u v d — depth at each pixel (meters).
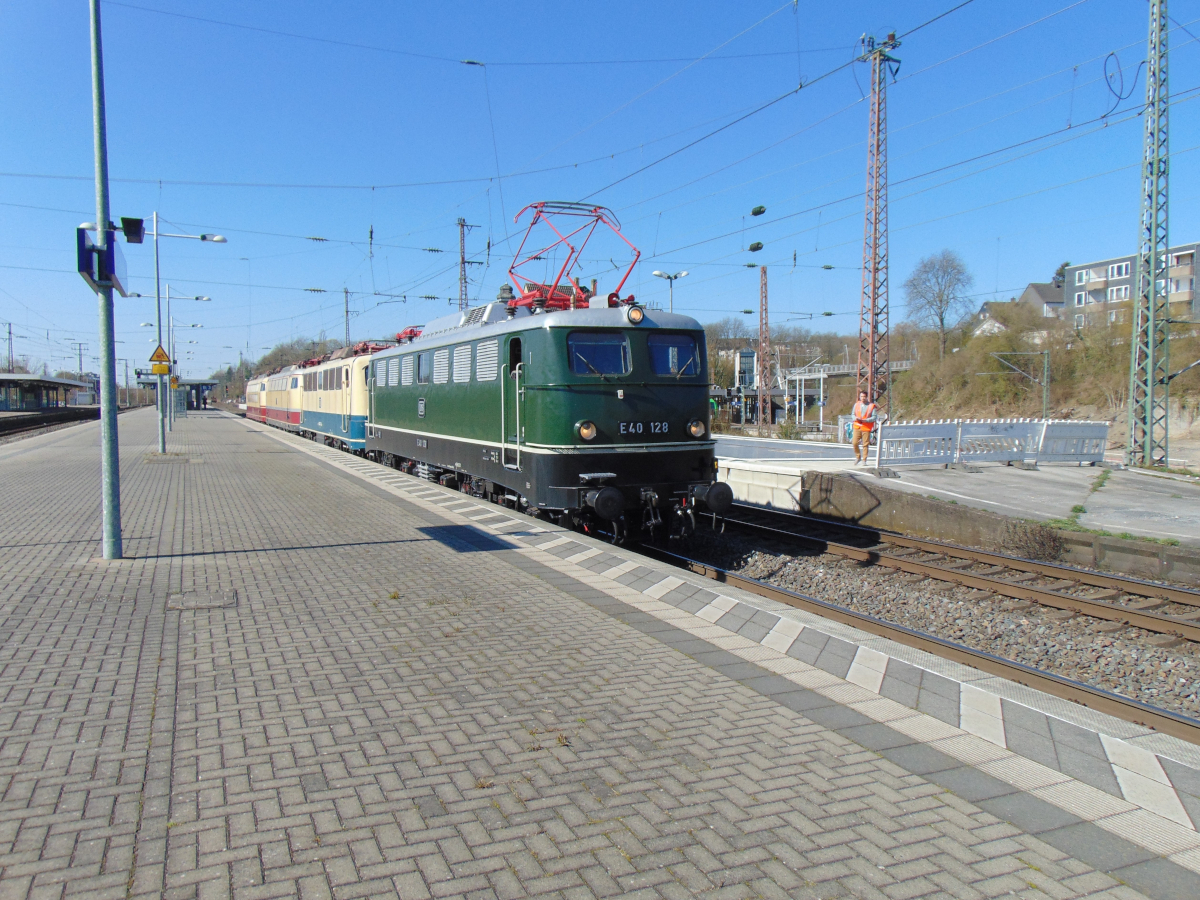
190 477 17.77
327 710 4.88
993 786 4.21
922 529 14.48
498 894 3.15
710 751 4.50
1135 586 10.16
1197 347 37.97
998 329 49.69
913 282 59.31
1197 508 14.57
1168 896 3.31
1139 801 4.10
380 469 19.72
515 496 12.80
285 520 11.84
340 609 7.11
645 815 3.79
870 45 30.44
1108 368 42.50
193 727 4.57
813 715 5.07
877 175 30.88
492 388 12.77
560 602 7.59
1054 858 3.56
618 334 11.30
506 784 4.03
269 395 45.84
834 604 10.00
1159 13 21.06
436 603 7.41
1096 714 5.26
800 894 3.23
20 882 3.10
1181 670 7.77
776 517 16.11
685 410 11.66
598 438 11.02
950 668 5.96
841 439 32.16
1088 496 15.88
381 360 20.33
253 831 3.52
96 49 8.51
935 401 50.75
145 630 6.34
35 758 4.12
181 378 78.44
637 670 5.79
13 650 5.76
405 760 4.25
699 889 3.23
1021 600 10.09
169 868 3.23
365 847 3.43
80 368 120.69
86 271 8.37
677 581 8.17
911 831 3.74
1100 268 66.69
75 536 10.30
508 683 5.44
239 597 7.43
